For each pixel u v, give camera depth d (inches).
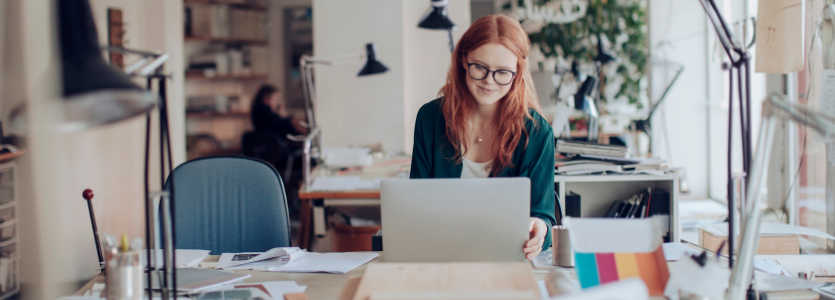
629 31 209.6
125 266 42.2
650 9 164.1
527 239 48.9
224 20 237.6
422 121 66.2
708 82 161.9
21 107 27.8
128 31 138.5
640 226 42.1
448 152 64.9
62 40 27.2
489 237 48.8
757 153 36.6
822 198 91.8
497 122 63.0
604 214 99.6
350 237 102.1
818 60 87.5
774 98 35.4
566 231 52.5
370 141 176.4
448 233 49.0
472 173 64.7
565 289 38.5
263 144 187.9
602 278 41.4
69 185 105.3
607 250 41.9
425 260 49.7
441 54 176.1
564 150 92.0
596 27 210.7
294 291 46.4
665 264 41.6
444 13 131.5
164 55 36.3
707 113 162.6
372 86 174.7
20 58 87.0
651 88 166.1
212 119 247.8
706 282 38.3
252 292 46.1
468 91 63.6
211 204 70.0
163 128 36.9
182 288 46.0
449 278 38.0
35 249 95.0
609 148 91.0
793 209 104.2
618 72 209.2
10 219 90.2
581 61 211.6
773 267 52.7
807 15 90.7
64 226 103.1
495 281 37.4
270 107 205.5
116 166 127.3
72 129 29.8
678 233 89.4
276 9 261.4
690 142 164.1
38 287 95.6
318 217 101.2
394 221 49.6
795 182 102.9
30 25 88.0
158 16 149.1
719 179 155.2
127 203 133.2
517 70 60.9
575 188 99.3
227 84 252.7
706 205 140.6
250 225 69.8
